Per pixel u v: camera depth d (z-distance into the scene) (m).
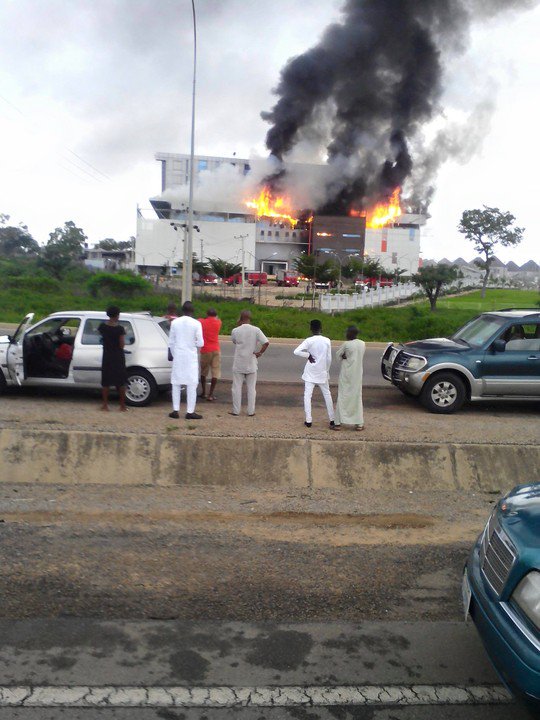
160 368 10.96
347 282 81.25
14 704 3.38
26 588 4.68
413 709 3.51
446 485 7.76
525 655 2.99
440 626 4.44
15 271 55.28
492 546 3.63
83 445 7.66
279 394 13.08
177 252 97.31
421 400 11.41
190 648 4.00
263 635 4.20
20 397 11.48
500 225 64.00
